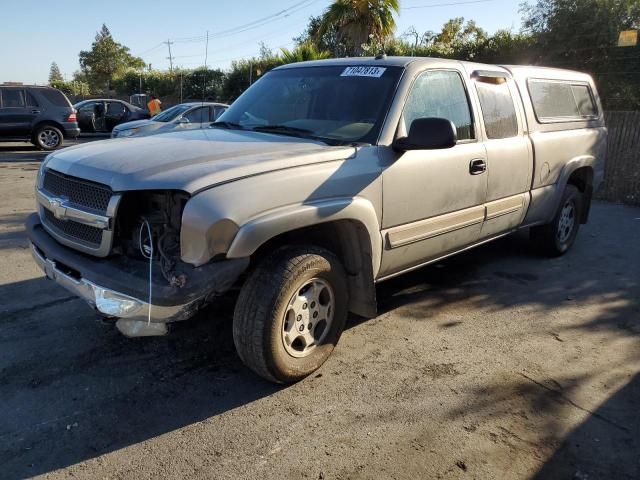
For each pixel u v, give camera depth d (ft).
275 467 9.11
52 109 54.70
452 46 56.90
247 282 10.53
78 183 10.76
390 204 12.46
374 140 12.39
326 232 12.19
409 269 14.15
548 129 18.48
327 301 11.74
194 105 49.26
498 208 16.12
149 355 12.58
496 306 16.17
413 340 13.82
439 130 11.61
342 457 9.40
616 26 44.01
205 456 9.32
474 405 11.04
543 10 48.34
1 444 9.45
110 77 257.14
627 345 13.87
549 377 12.22
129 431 9.91
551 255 20.77
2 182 34.76
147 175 9.81
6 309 14.71
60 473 8.83
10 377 11.48
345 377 11.93
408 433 10.09
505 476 9.08
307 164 10.94
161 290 9.35
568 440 10.04
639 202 32.76
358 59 14.80
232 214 9.53
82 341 13.10
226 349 12.96
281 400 11.00
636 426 10.51
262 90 15.58
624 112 32.65
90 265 10.25
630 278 18.90
